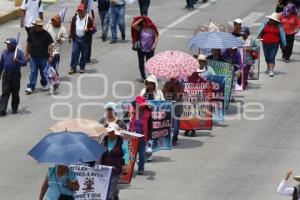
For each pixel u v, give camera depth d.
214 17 61.16
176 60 34.44
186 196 29.84
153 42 43.88
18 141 35.47
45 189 25.50
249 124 38.75
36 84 44.19
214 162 33.56
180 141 36.22
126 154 30.09
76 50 45.62
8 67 38.72
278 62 50.34
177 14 62.09
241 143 36.00
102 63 48.41
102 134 27.53
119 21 53.03
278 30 46.34
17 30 56.31
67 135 24.92
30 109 40.03
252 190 30.58
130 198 29.48
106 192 27.48
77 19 45.62
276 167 33.06
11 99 41.28
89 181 27.34
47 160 24.31
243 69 43.22
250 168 32.94
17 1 61.97
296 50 53.28
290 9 49.88
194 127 36.72
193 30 56.91
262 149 35.22
